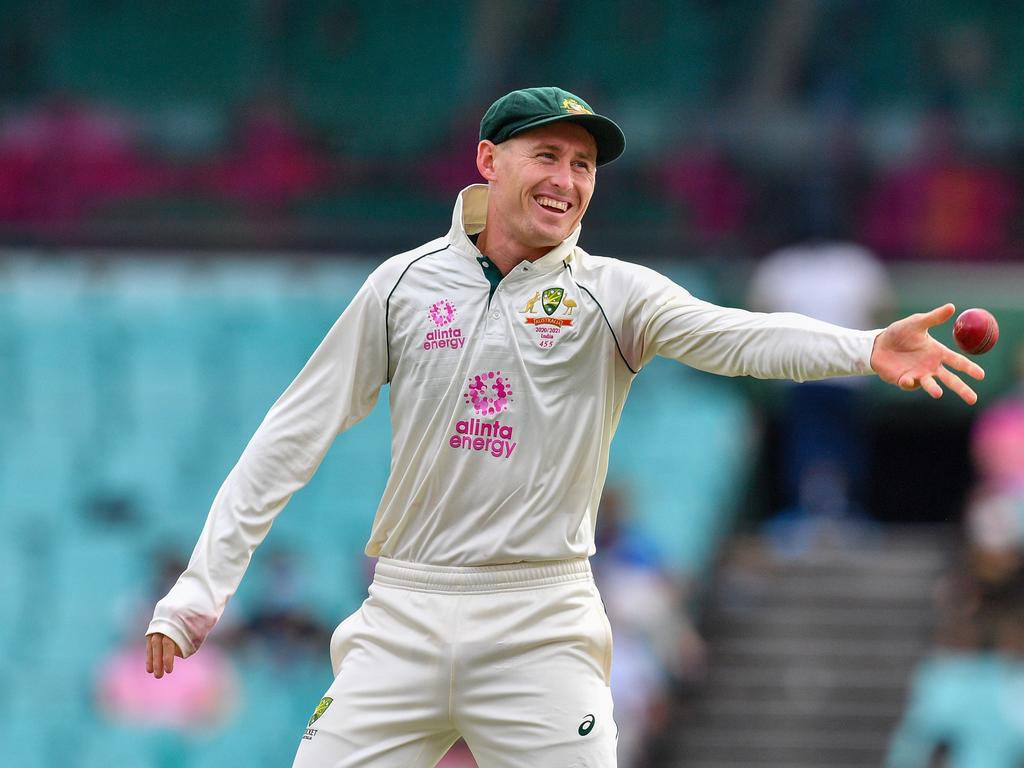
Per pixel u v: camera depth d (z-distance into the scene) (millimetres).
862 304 50969
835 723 43188
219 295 59719
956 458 63031
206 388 58500
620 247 66125
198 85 80938
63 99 79875
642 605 40375
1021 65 76562
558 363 14766
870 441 63438
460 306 14984
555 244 15062
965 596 37719
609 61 79812
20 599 52750
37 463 57062
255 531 14953
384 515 15133
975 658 35969
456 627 14617
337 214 74438
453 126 77188
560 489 14719
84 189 75062
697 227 69625
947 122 74250
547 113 14719
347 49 81438
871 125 74875
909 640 45406
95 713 45812
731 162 71562
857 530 49094
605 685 15023
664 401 54969
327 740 14891
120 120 78688
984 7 77312
